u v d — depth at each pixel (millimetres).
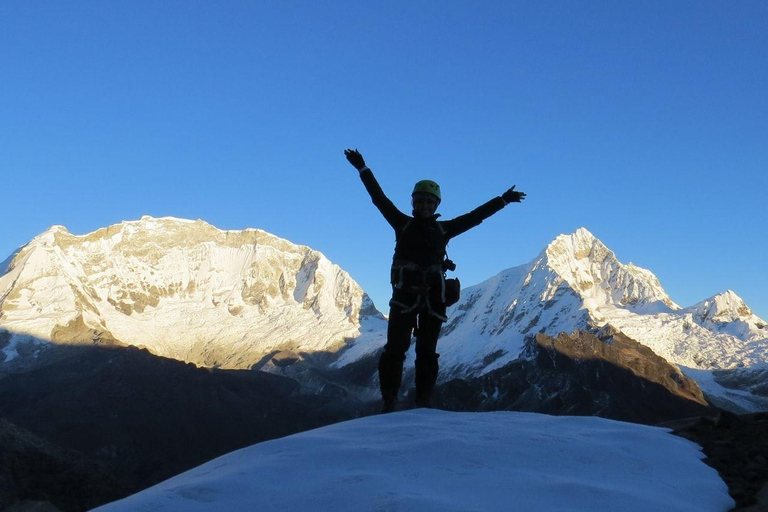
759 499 7914
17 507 52062
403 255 11398
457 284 11547
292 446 8344
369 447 8281
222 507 6809
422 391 11633
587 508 7031
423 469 7754
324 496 6938
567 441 8914
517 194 11695
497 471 7793
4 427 65125
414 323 11523
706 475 8609
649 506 7207
